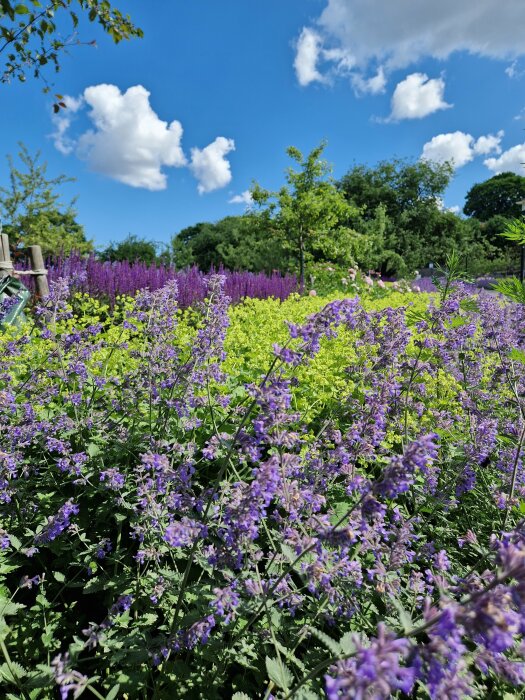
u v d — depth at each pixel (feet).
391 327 11.02
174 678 6.08
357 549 6.56
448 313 10.57
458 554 9.09
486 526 9.69
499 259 130.41
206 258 179.63
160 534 7.32
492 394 12.83
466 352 13.44
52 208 70.03
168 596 7.34
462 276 11.16
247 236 120.88
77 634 7.66
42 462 9.73
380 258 90.12
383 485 4.80
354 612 6.45
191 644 5.87
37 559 8.67
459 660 3.74
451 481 9.26
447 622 3.26
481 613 3.26
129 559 8.46
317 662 6.08
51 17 17.99
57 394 10.64
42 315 11.39
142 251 114.93
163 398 10.22
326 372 13.60
